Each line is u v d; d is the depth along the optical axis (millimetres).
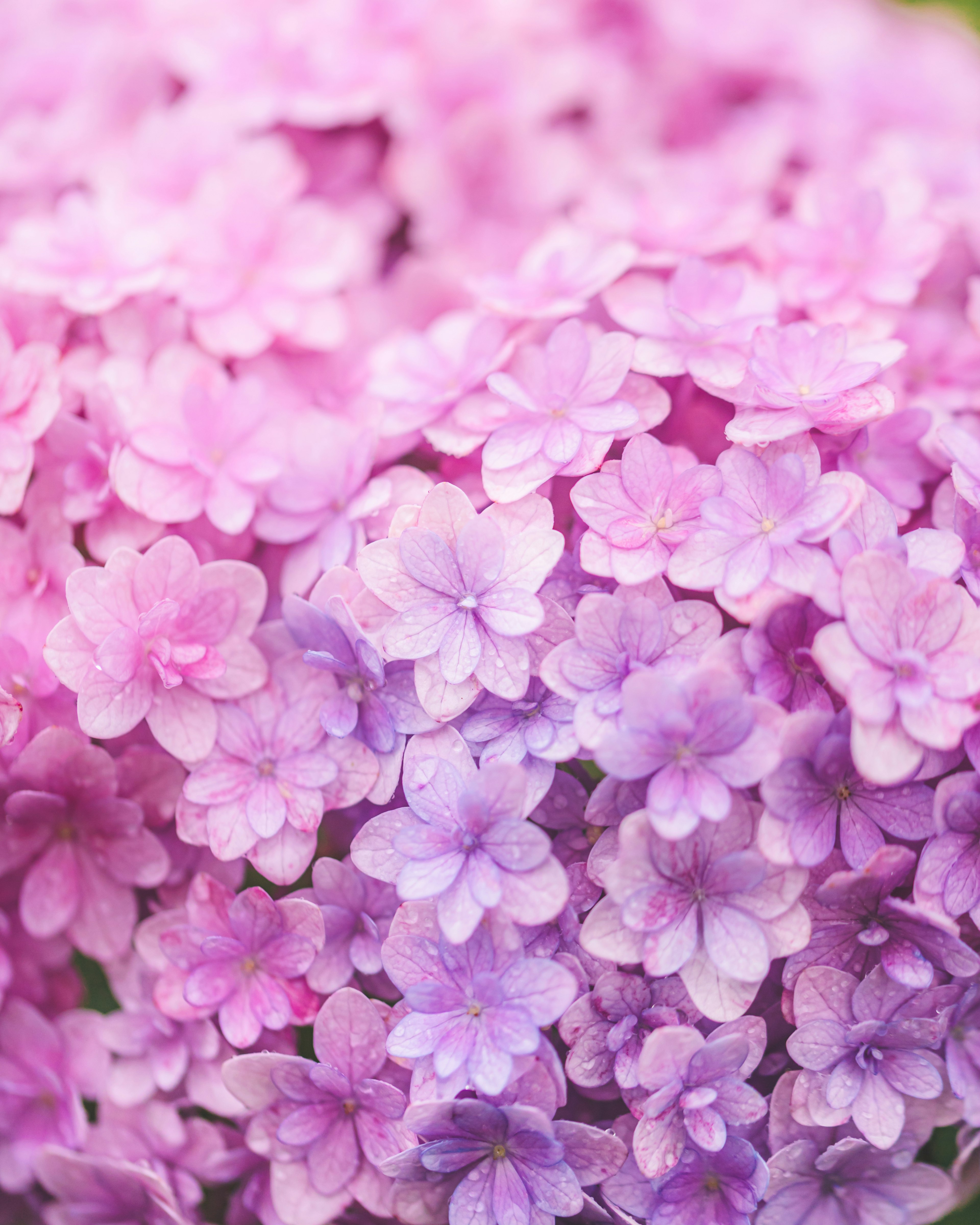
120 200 576
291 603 496
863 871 476
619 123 645
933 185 587
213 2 633
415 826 483
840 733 475
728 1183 489
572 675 482
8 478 526
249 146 584
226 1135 514
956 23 755
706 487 493
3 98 618
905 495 516
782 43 655
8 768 510
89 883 520
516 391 506
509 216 624
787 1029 496
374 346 576
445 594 494
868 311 546
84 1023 521
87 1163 510
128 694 500
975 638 480
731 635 480
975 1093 492
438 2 633
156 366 540
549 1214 488
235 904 496
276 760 503
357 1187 500
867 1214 503
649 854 477
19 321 550
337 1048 491
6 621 522
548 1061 478
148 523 526
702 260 532
